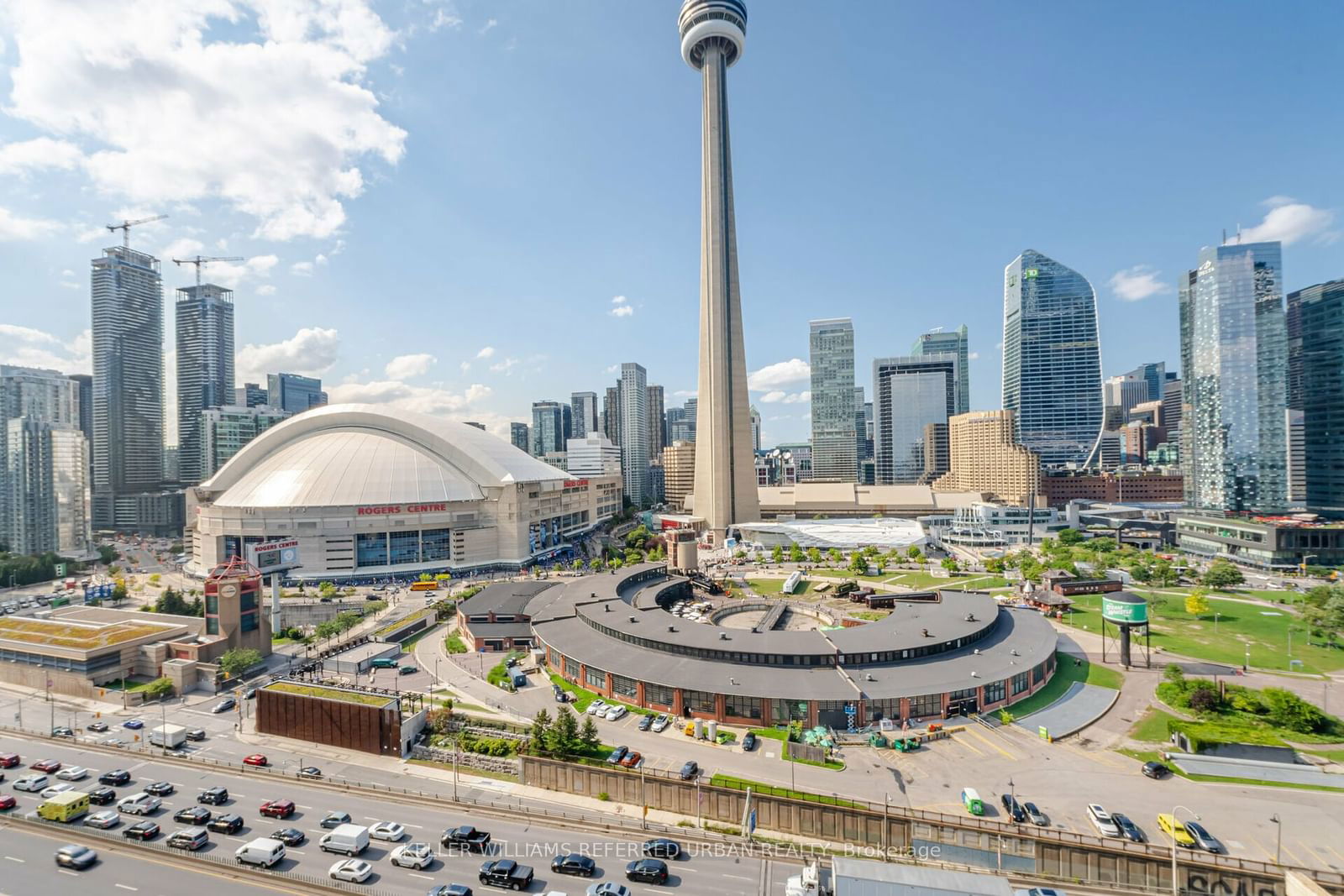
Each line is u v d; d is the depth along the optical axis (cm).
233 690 10400
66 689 10288
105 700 9981
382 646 11938
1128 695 9381
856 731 8188
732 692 8475
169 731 8231
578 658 9906
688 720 8575
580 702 9406
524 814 6512
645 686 9050
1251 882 5144
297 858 5741
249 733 8719
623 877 5431
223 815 6494
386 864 5647
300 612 15762
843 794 6688
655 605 12719
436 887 5288
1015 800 6481
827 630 10431
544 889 5281
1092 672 10381
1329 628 11856
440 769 7625
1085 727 8344
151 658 10775
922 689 8475
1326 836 5941
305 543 19125
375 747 8062
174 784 7181
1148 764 7119
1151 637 12306
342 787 7094
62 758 7869
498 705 9350
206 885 5341
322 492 19912
